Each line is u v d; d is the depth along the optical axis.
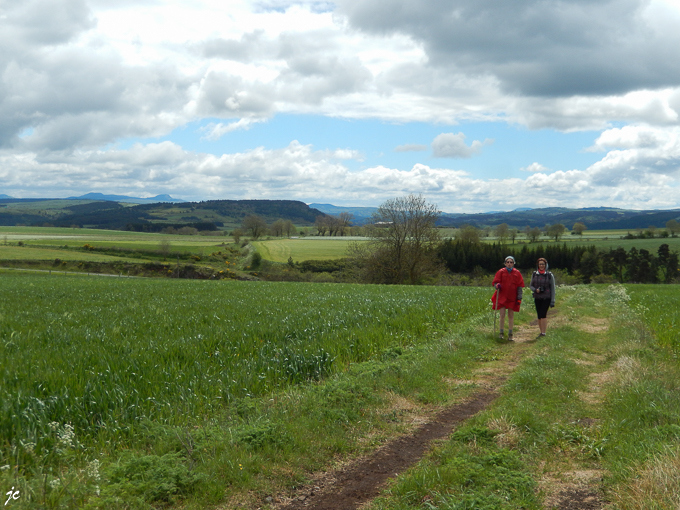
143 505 4.06
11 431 4.98
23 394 5.79
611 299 21.30
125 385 6.60
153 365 7.64
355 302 17.73
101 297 20.70
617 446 4.92
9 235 173.00
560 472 4.64
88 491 4.14
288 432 5.65
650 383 6.79
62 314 14.27
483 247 100.81
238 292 24.05
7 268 89.19
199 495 4.34
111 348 8.91
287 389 7.49
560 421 5.97
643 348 9.51
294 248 116.00
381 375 8.31
